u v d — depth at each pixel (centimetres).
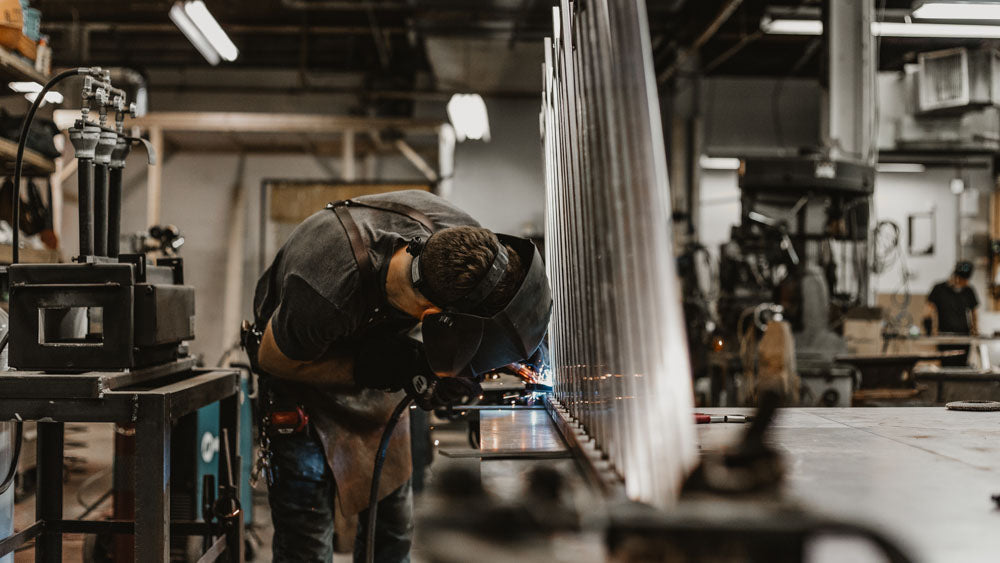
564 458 114
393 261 142
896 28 727
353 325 148
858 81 630
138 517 150
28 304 156
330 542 182
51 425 199
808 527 60
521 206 912
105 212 170
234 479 205
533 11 692
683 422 74
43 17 839
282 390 172
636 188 85
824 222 492
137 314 159
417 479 333
